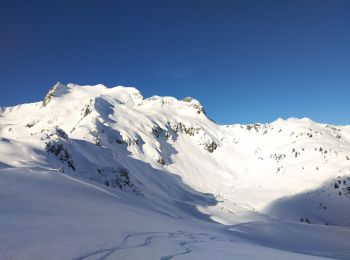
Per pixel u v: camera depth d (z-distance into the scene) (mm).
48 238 14539
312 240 53312
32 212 19797
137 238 18172
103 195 40062
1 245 12609
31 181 31859
